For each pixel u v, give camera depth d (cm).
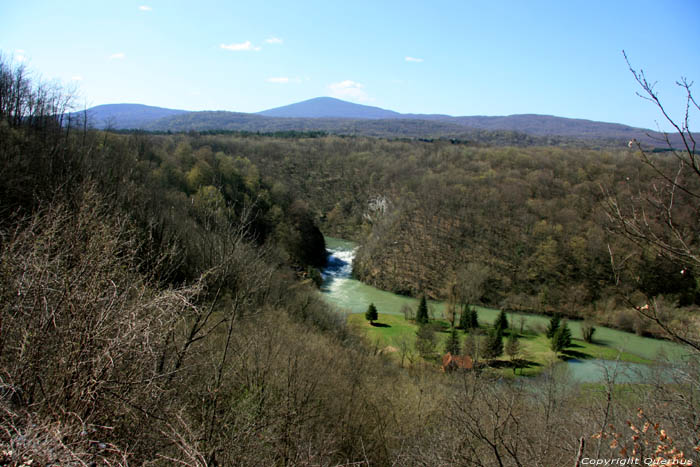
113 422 445
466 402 809
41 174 1672
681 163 314
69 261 502
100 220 598
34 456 333
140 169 3095
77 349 422
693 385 621
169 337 598
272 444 747
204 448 578
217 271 731
